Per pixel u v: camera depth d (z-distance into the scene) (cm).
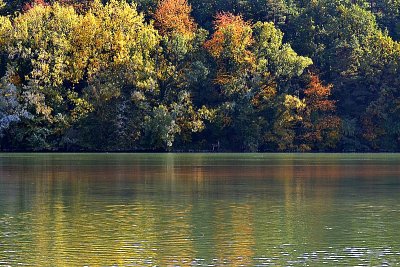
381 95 16138
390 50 16525
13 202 5684
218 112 15550
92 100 14975
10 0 16650
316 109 16150
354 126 16175
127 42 15488
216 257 3659
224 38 16012
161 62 15662
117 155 13838
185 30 16475
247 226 4519
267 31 16225
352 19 17162
